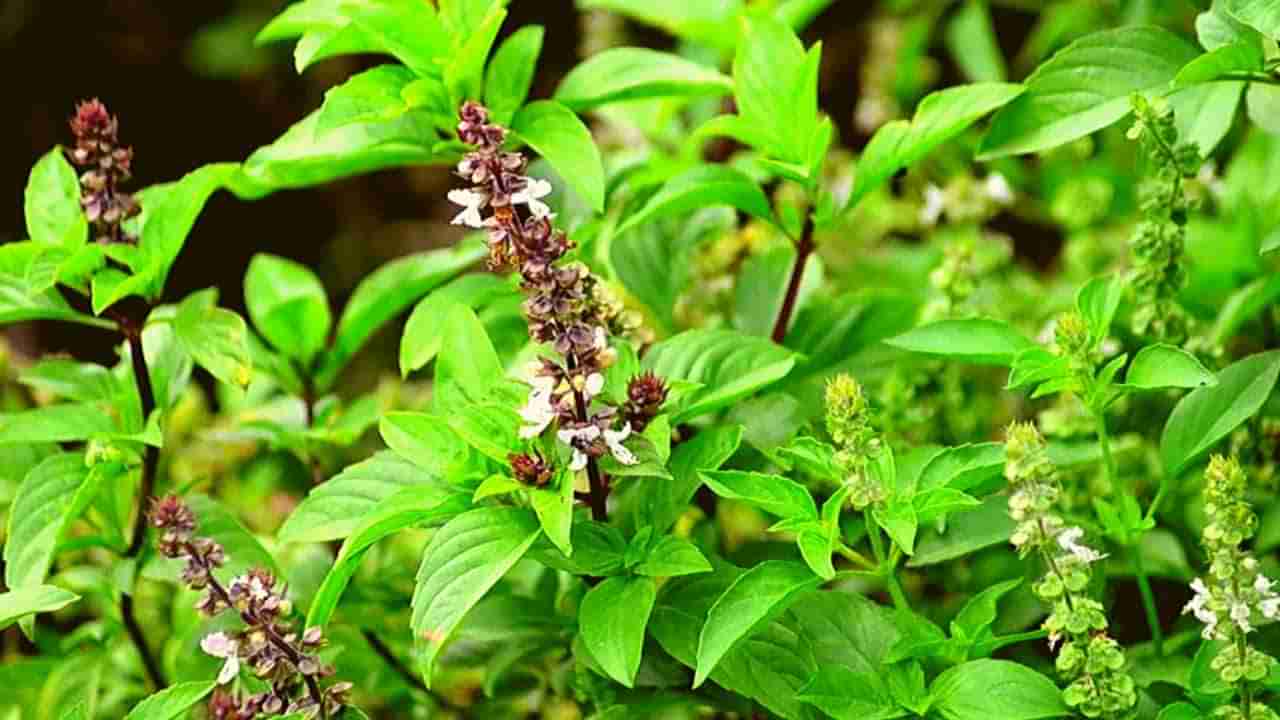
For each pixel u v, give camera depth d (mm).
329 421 1096
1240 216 1159
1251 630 881
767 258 1083
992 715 889
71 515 984
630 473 900
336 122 995
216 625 1058
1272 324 1100
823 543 895
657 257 1076
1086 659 885
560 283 894
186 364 1046
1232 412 956
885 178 1034
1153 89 998
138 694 1100
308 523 934
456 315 943
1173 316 1006
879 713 900
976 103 998
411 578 1067
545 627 1005
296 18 1048
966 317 966
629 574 921
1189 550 1062
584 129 1009
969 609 919
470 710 1108
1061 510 1010
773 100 1024
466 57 1010
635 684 963
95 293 981
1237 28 984
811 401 1044
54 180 1019
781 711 917
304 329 1087
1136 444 1049
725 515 1158
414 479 938
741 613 889
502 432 917
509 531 901
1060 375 934
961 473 910
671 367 969
